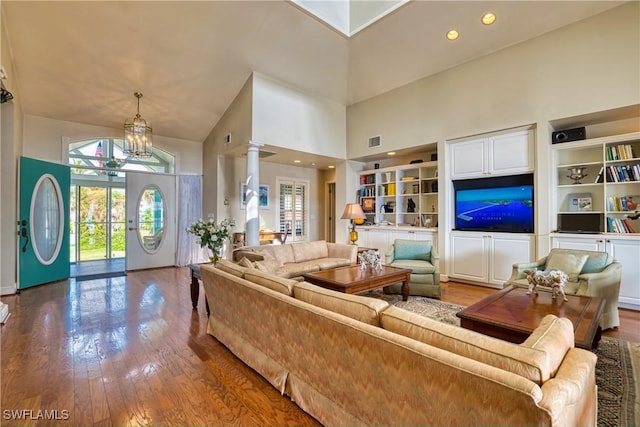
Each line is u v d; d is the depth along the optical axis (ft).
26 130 16.12
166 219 20.85
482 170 14.75
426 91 16.71
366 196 21.08
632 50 10.87
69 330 9.34
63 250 16.44
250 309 6.86
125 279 16.61
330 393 5.01
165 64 14.62
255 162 16.42
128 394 6.08
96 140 18.51
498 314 6.91
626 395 5.96
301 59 15.76
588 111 11.69
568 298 8.12
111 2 11.35
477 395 3.07
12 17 11.15
